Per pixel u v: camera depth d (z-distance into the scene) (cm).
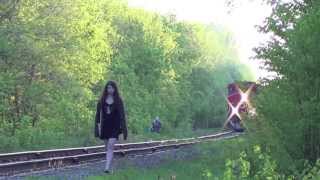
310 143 818
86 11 4594
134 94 6656
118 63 6425
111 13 6506
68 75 3469
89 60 4466
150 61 7400
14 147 2536
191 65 9831
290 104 826
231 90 5319
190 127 9256
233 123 5384
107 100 1389
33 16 3253
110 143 1391
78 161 1998
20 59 3069
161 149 3322
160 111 7575
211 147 2381
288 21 934
